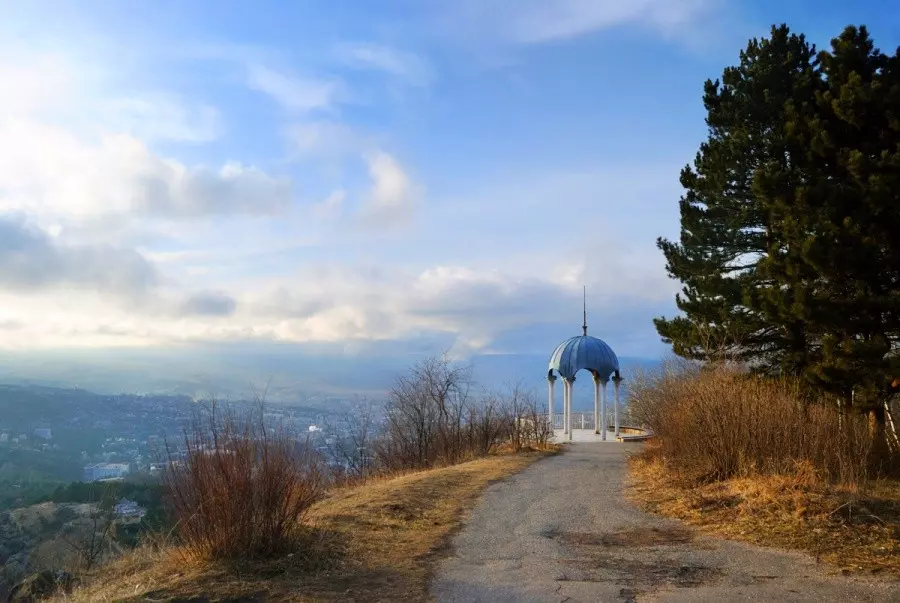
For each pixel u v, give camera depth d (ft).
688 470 52.95
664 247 75.15
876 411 57.16
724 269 70.23
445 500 49.16
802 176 60.18
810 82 63.67
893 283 55.31
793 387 56.13
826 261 51.42
